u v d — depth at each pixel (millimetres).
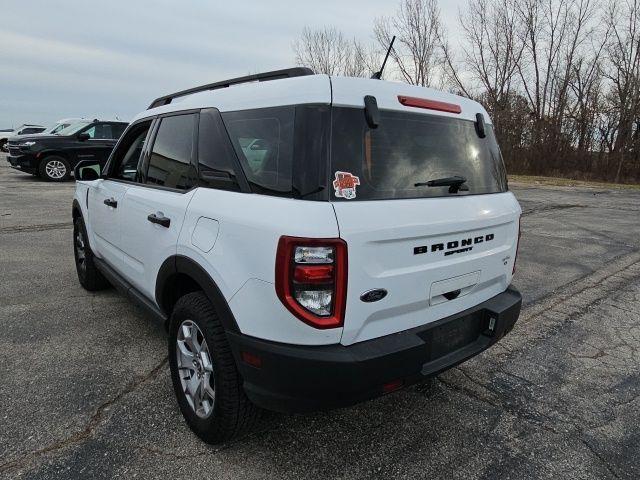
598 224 10180
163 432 2604
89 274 4625
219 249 2254
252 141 2316
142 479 2244
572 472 2402
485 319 2707
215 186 2486
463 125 2717
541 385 3277
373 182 2166
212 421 2402
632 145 30578
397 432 2688
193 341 2557
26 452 2400
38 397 2887
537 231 9164
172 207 2701
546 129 32406
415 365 2213
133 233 3246
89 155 14930
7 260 5945
